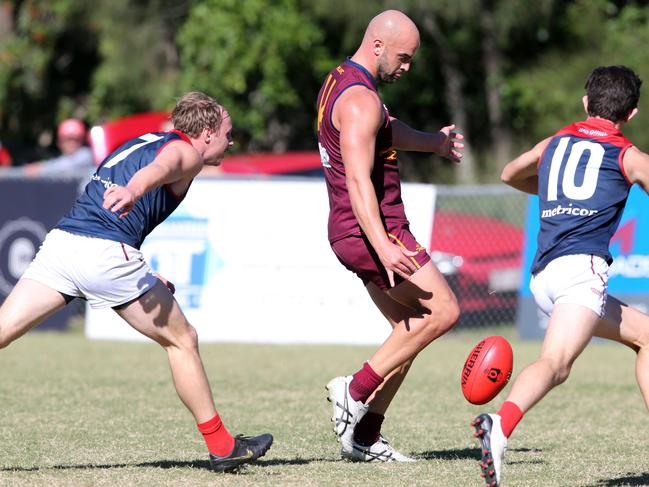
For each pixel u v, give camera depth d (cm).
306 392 3055
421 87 8594
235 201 4431
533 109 8062
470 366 1778
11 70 8931
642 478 1884
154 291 1798
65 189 4691
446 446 2236
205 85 7981
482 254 4600
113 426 2431
